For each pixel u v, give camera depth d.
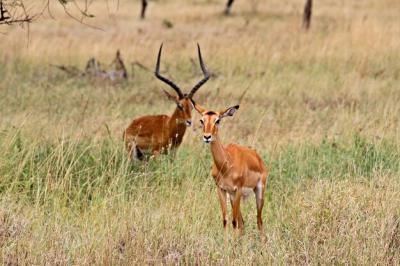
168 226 11.70
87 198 13.69
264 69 29.77
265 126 19.81
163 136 16.72
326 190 12.76
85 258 10.58
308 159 15.78
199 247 11.03
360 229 11.48
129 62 31.20
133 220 11.91
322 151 16.45
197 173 14.74
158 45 35.06
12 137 15.52
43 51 32.41
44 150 15.48
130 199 13.16
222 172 12.27
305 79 27.61
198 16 48.69
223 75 28.84
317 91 25.61
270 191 14.31
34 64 30.45
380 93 25.34
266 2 55.56
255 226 12.98
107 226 11.60
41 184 13.88
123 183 13.93
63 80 27.61
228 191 12.47
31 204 13.45
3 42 34.66
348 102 23.80
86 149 14.93
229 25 44.03
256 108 22.45
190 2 57.84
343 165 15.60
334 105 23.41
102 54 32.16
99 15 48.12
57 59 31.41
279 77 27.97
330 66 30.05
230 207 13.42
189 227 11.88
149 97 24.97
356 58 30.75
